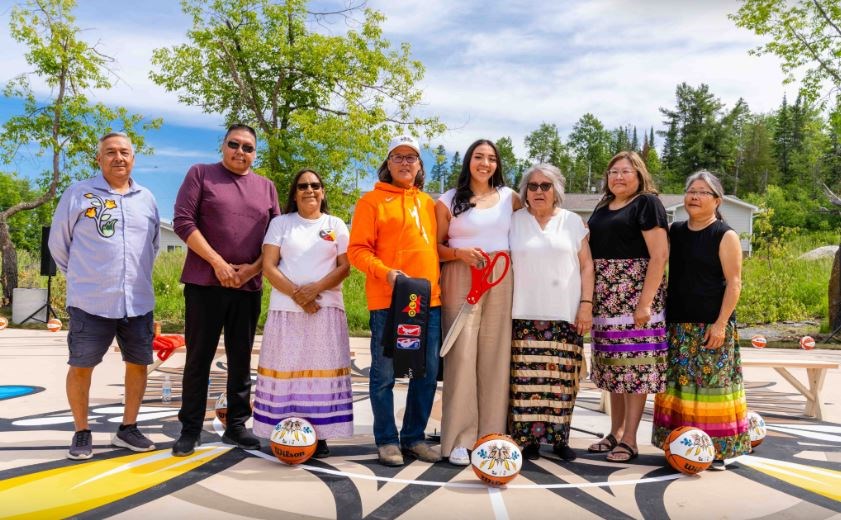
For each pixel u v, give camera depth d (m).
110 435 4.59
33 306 13.98
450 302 4.12
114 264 3.96
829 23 15.04
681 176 72.56
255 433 4.04
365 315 15.36
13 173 16.17
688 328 4.10
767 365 6.08
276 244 4.11
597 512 3.19
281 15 16.20
